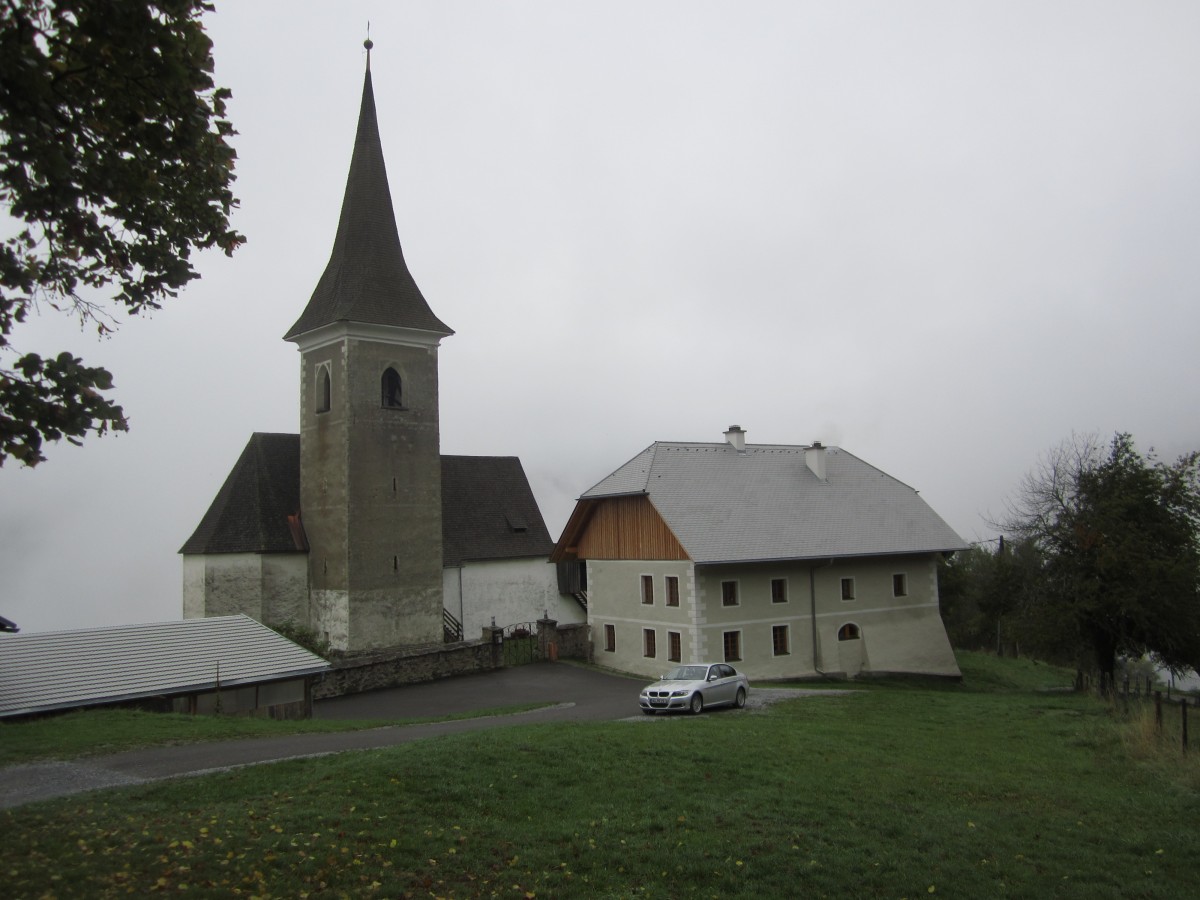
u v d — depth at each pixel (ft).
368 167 146.61
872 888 34.09
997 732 71.46
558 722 68.18
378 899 29.35
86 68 24.02
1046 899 33.86
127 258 29.17
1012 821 43.24
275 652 90.89
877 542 132.46
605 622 133.18
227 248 31.35
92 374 23.65
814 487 138.92
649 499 123.54
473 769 45.21
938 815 43.47
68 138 25.03
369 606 135.13
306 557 141.69
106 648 84.02
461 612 156.66
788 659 123.13
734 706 85.25
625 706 89.10
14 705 71.56
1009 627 131.75
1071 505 123.95
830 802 44.21
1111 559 114.21
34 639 83.10
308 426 143.23
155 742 56.95
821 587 127.95
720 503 126.82
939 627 138.62
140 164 27.17
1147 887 35.19
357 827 35.27
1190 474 120.88
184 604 137.08
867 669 129.90
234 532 136.15
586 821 38.96
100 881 27.91
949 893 33.96
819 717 76.79
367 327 137.80
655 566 123.24
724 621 117.70
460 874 32.22
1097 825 43.27
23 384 22.95
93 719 67.00
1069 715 81.41
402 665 114.01
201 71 25.52
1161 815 45.06
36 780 45.16
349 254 142.31
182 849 31.32
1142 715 67.92
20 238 28.04
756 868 34.91
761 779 47.96
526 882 32.07
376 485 137.39
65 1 21.74
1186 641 115.34
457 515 162.61
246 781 41.81
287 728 67.05
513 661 132.98
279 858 31.37
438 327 144.15
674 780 46.57
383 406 139.23
